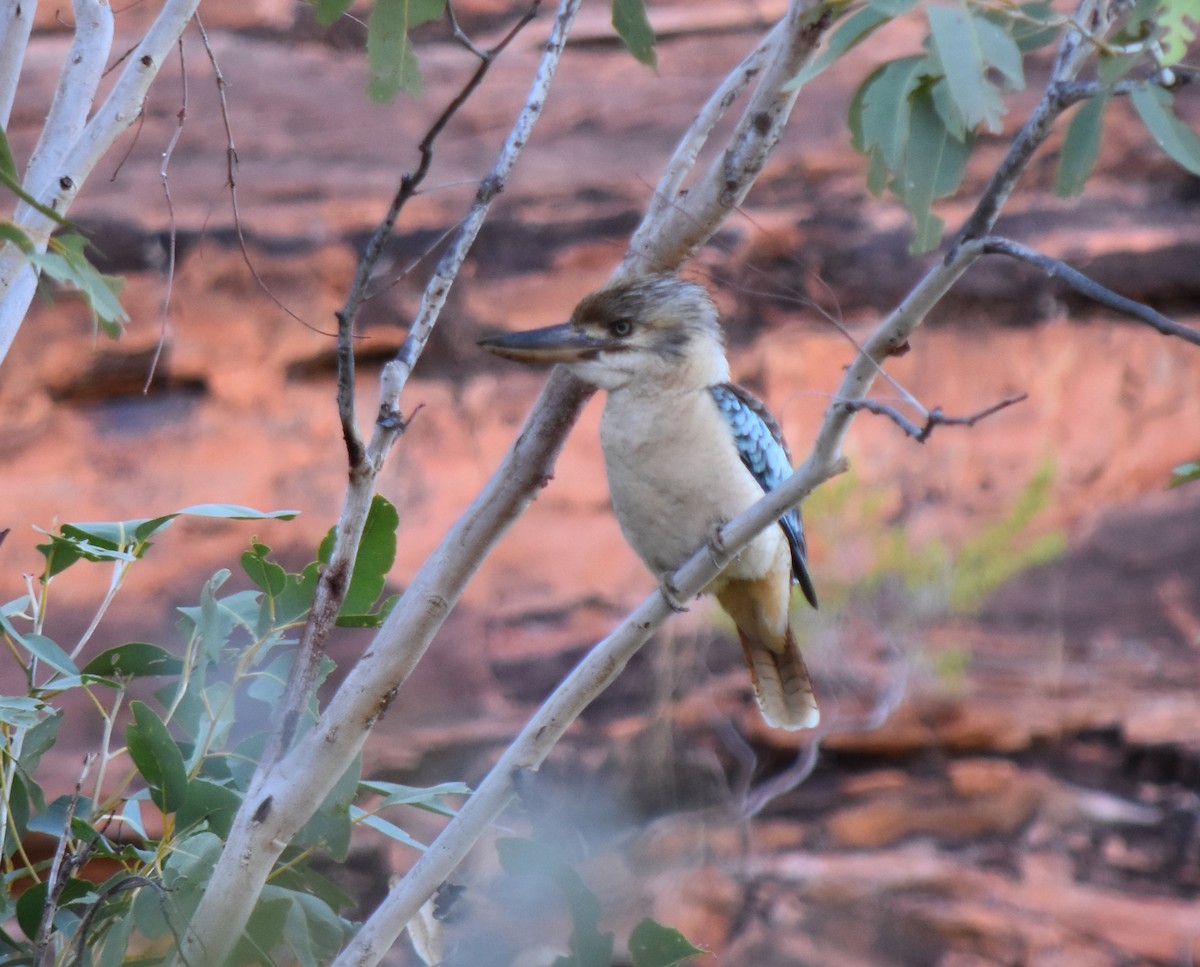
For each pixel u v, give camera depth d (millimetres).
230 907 4457
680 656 12406
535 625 12562
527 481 4758
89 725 10945
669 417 6004
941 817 12102
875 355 3979
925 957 11344
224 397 12680
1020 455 13352
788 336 13211
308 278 12828
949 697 12336
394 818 11102
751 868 11719
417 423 12914
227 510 5078
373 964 4586
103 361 12430
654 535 6266
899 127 3648
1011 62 3387
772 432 6625
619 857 11570
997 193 3723
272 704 5133
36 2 5227
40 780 10438
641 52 5426
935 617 12688
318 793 4477
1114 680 12562
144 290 12523
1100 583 13117
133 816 5367
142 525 5062
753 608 6578
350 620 5098
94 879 9055
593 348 5973
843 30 3471
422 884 4578
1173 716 12312
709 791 12062
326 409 12844
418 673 12031
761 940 11367
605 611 12742
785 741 12242
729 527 4621
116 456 12352
